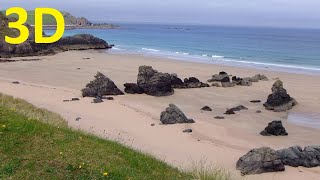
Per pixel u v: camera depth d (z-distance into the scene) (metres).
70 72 76.06
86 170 13.29
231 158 29.48
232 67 91.00
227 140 35.25
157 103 51.34
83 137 16.66
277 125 38.28
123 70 80.69
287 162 28.52
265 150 27.80
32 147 14.42
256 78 71.38
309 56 128.25
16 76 69.31
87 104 47.19
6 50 101.94
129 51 132.38
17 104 34.50
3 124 15.90
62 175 12.78
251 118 45.06
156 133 35.88
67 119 38.50
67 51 126.19
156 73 58.47
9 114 17.58
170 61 100.06
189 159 28.05
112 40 198.38
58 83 63.06
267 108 50.12
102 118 40.69
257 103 53.38
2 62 90.56
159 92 56.47
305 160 28.69
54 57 104.56
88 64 89.88
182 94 58.19
